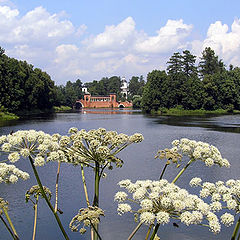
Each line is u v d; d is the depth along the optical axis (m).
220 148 30.11
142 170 21.38
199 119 69.69
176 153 5.51
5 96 74.12
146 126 52.72
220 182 4.79
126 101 185.38
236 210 4.49
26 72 90.06
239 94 108.06
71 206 14.42
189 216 3.81
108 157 5.39
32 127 48.59
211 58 124.31
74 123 58.16
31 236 11.53
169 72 115.25
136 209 13.88
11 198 15.38
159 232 12.03
